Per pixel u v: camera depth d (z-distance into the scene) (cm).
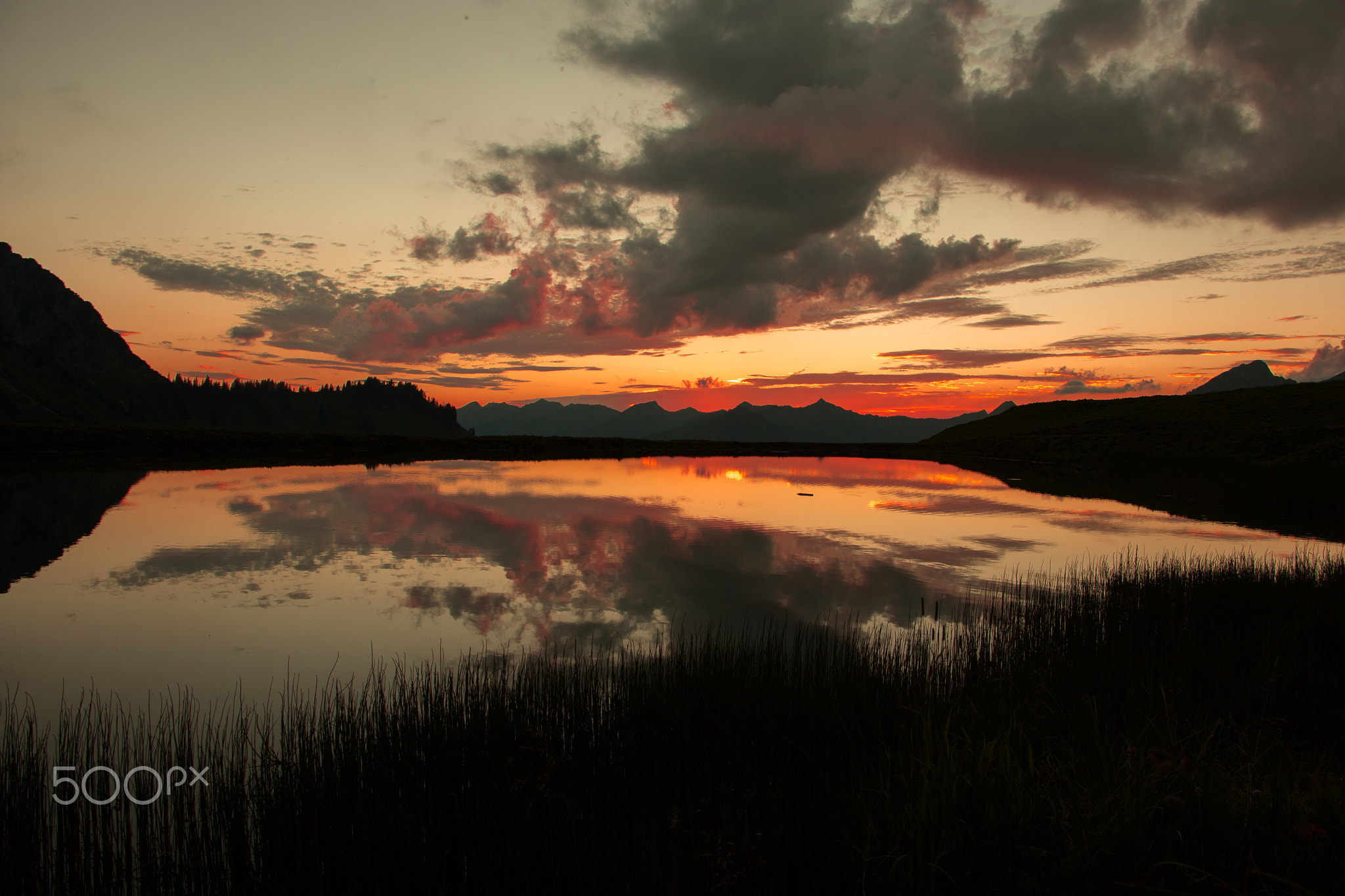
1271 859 339
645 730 564
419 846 427
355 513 2183
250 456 5081
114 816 473
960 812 390
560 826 434
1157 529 2044
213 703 753
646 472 4141
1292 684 664
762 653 715
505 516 2178
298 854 424
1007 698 615
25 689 802
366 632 1015
